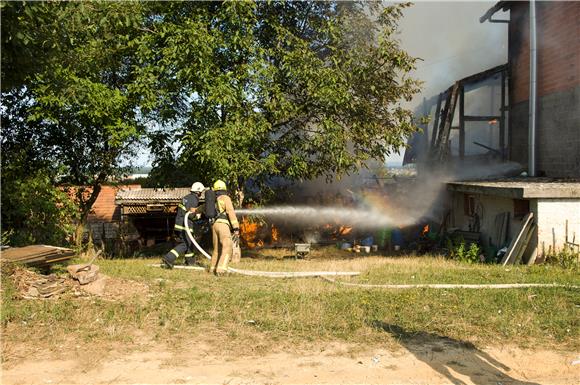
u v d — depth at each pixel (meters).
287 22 14.19
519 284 8.00
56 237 14.36
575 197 11.23
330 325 5.84
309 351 5.14
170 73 12.39
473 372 4.74
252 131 12.38
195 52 11.88
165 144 14.48
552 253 11.25
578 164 14.26
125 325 5.74
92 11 9.36
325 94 12.49
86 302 6.48
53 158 15.95
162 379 4.48
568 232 11.30
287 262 12.70
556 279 8.72
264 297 7.03
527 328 5.75
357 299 6.94
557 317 6.13
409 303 6.73
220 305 6.60
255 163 12.88
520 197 11.12
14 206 13.48
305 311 6.33
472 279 8.72
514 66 17.81
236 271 9.55
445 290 7.60
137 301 6.63
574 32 14.38
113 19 11.86
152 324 5.83
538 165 16.19
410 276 9.12
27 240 13.35
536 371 4.80
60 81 10.96
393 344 5.31
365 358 5.00
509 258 11.48
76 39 10.77
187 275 9.09
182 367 4.73
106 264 10.75
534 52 15.52
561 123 15.06
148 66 12.87
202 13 12.94
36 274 7.18
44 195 14.12
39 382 4.37
